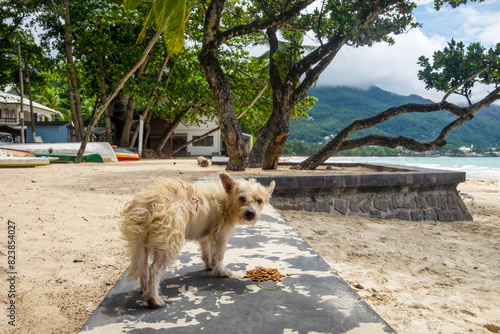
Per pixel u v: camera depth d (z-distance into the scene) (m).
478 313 4.13
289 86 15.88
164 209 3.03
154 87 31.23
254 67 32.66
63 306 3.40
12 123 42.12
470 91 17.03
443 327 3.67
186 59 35.72
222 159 23.48
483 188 18.70
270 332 2.50
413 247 7.18
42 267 4.32
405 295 4.57
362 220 9.46
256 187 3.83
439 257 6.57
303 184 9.55
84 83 32.59
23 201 8.09
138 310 2.86
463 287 5.07
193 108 36.75
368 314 2.78
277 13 17.66
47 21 29.72
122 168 17.91
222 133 15.18
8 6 26.70
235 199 3.69
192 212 3.37
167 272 3.80
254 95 32.25
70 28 28.39
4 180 11.91
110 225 6.41
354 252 6.48
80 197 9.01
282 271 3.75
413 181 10.27
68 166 19.09
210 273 3.76
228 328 2.56
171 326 2.60
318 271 3.75
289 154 92.94
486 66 16.11
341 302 2.99
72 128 42.19
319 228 8.11
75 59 31.91
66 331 2.98
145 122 40.12
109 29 29.91
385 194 10.31
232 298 3.09
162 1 16.36
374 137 17.50
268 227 5.66
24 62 32.78
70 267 4.37
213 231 3.67
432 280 5.32
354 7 15.62
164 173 14.93
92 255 4.82
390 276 5.36
